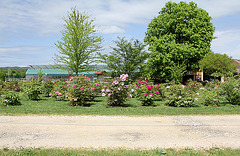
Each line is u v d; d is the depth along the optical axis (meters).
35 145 5.01
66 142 5.27
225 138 5.80
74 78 11.24
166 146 5.09
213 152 4.62
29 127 6.63
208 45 31.67
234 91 12.28
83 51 24.66
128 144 5.18
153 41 32.06
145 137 5.78
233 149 4.85
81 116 8.34
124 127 6.79
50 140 5.41
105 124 7.14
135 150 4.68
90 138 5.62
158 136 5.89
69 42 24.22
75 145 5.05
